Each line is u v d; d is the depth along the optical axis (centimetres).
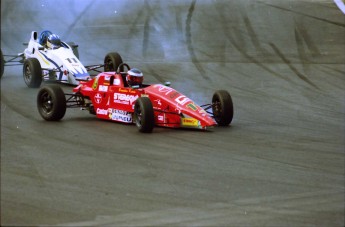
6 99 5425
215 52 7762
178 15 9688
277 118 4922
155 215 2725
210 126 4212
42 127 4412
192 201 2914
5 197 2927
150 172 3362
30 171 3356
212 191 3066
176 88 6116
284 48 7788
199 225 2623
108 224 2612
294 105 5422
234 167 3491
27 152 3744
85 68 6328
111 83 4647
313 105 5428
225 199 2952
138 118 4278
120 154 3719
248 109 5247
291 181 3253
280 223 2656
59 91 4588
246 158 3688
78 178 3238
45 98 4650
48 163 3512
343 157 3772
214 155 3734
